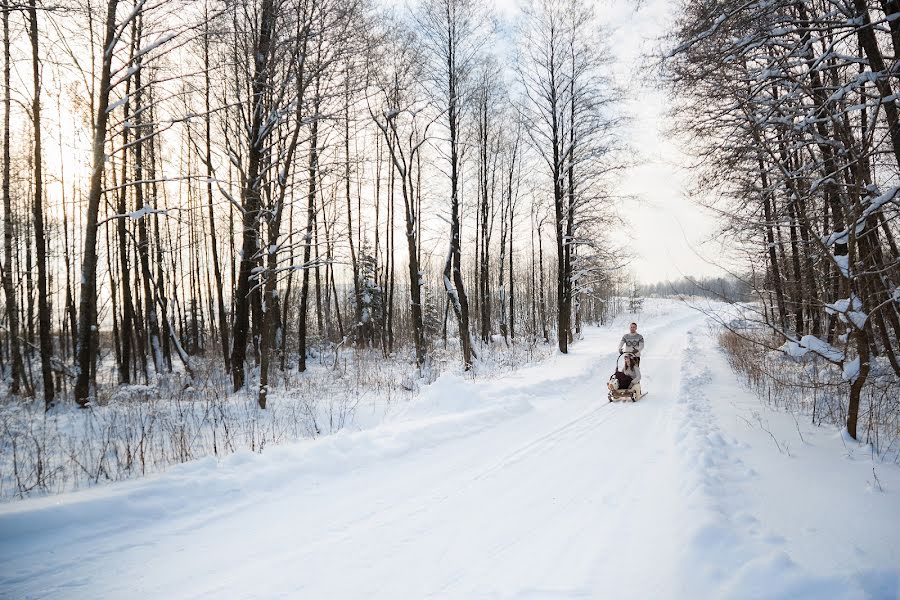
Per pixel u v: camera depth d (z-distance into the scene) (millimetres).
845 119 6660
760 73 7242
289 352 21938
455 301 17547
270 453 6137
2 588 3488
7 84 12344
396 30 16172
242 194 11516
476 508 4863
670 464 5840
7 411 10148
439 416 8852
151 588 3516
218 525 4562
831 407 7676
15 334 15172
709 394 10156
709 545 3557
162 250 18562
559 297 22219
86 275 10391
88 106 14016
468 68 18016
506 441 7465
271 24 10852
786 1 6645
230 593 3438
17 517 4215
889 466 5125
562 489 5293
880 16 6863
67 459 6793
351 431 8867
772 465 5352
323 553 4004
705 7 7227
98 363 24344
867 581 2996
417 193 21328
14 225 20578
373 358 21344
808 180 7336
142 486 4996
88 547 4105
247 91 11664
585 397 11547
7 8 8453
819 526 3820
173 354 29172
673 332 37188
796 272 7793
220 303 18766
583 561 3697
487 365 17953
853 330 5871
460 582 3494
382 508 4914
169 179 10219
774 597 2885
